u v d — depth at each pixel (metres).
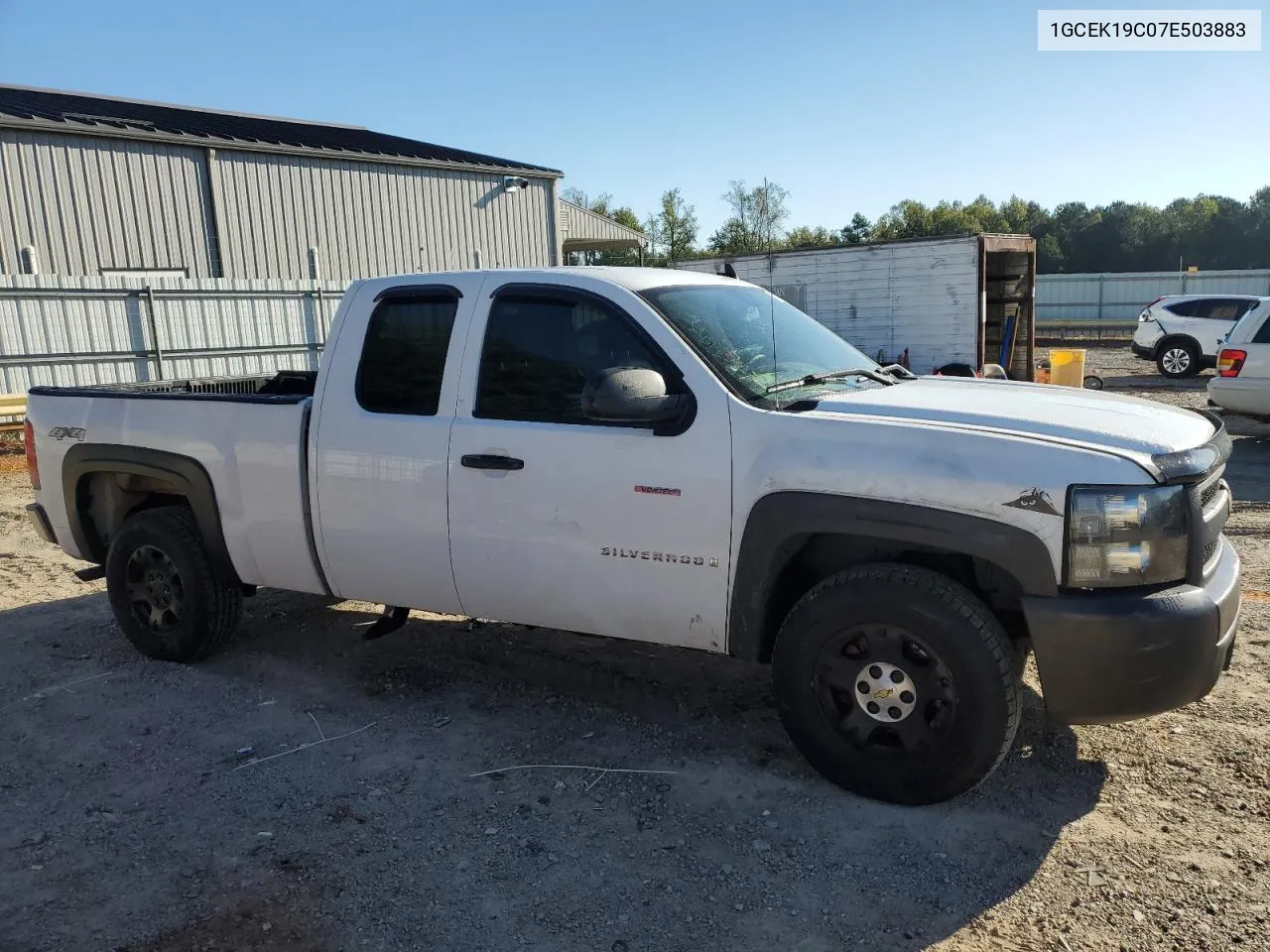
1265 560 6.64
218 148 19.78
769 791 3.71
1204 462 3.29
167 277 18.31
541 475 3.98
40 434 5.57
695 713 4.42
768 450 3.58
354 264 22.52
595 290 4.02
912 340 16.08
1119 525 3.15
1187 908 2.94
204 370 17.33
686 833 3.45
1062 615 3.16
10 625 6.00
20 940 2.94
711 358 3.83
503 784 3.83
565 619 4.12
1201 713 4.19
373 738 4.27
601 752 4.07
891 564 3.53
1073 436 3.36
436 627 5.66
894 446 3.40
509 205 25.98
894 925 2.92
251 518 4.79
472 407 4.18
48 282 15.14
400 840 3.45
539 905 3.06
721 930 2.92
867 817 3.50
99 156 18.12
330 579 4.67
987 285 17.16
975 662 3.30
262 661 5.21
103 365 15.90
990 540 3.25
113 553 5.27
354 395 4.47
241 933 2.95
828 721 3.61
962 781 3.40
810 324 4.75
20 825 3.61
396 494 4.34
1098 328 35.69
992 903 3.00
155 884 3.22
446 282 4.36
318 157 21.56
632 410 3.54
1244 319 12.01
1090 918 2.91
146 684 4.96
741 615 3.71
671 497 3.74
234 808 3.69
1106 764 3.81
